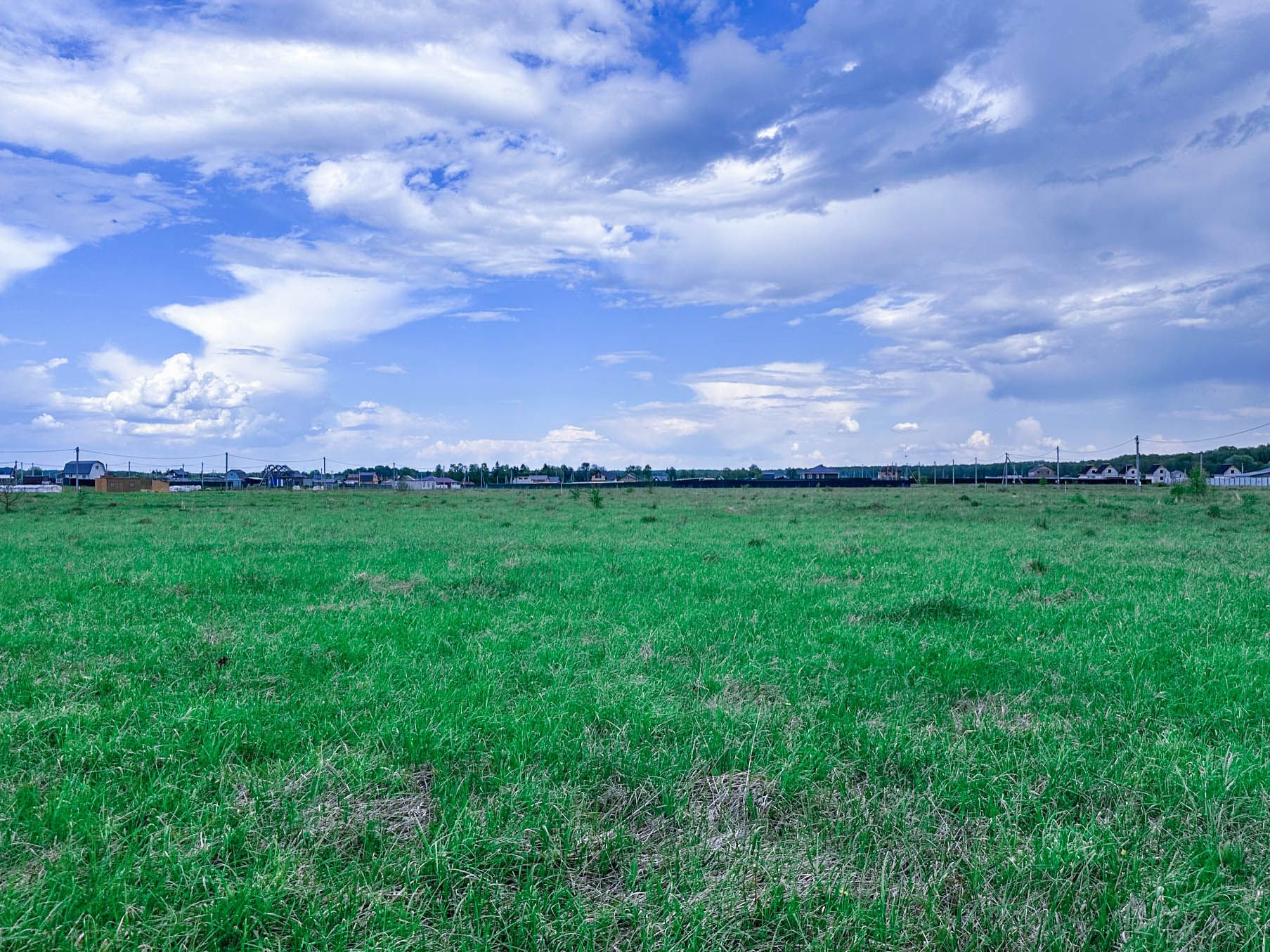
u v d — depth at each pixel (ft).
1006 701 19.84
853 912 10.67
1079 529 74.74
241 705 18.45
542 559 49.03
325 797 13.93
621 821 13.29
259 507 140.97
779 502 152.15
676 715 18.10
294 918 10.43
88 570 42.60
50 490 302.04
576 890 11.39
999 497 178.29
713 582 38.81
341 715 18.10
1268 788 14.35
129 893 10.81
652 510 119.24
